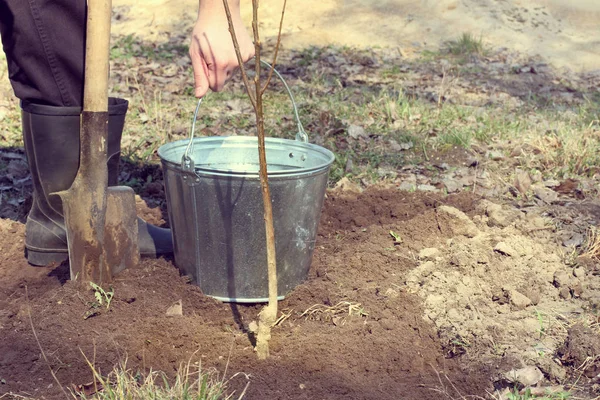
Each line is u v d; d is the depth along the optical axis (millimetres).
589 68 8344
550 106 6402
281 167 3041
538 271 3137
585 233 3545
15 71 2779
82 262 2689
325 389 2270
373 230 3383
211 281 2715
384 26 9234
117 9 9789
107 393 2104
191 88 6473
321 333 2561
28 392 2205
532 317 2811
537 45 8945
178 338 2467
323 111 5543
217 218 2590
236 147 3033
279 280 2732
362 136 5117
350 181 4250
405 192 3912
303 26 9203
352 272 2986
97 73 2574
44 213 2988
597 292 3000
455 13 9500
